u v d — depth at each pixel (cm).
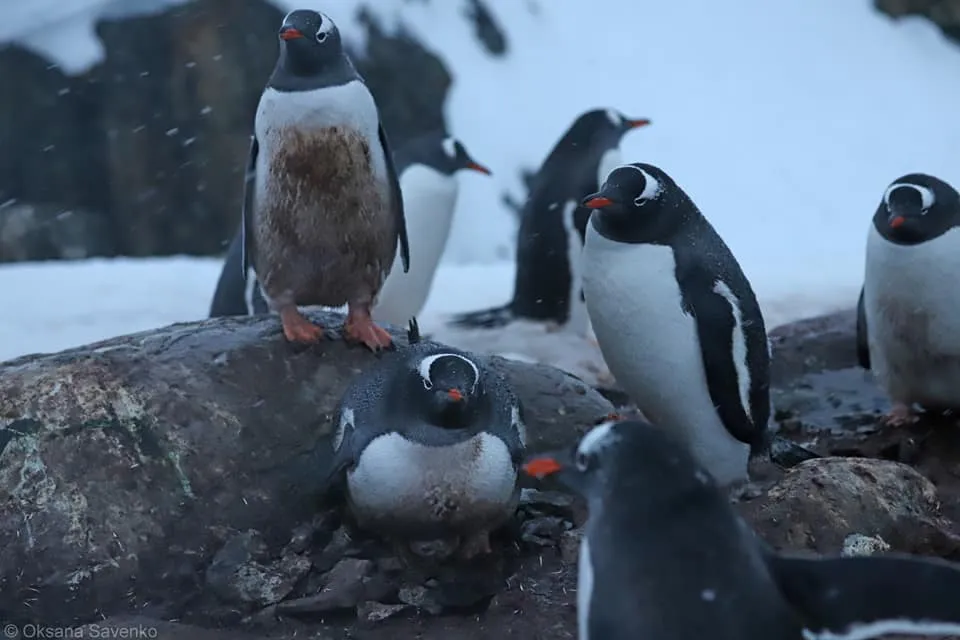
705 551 462
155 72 2242
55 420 752
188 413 769
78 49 2239
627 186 800
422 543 730
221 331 840
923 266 911
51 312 1489
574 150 1416
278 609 697
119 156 2259
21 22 2241
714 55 2627
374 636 680
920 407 1036
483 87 2361
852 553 739
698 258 813
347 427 717
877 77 2653
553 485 841
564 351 1333
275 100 771
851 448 969
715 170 2370
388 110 2286
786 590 465
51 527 723
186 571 725
